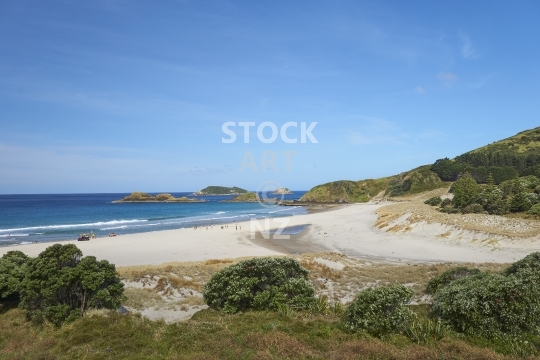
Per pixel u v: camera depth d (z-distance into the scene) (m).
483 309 10.63
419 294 17.05
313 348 9.38
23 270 15.95
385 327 10.59
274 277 14.53
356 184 147.62
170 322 12.64
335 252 35.16
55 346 10.11
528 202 45.97
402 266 26.53
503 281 11.38
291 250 37.41
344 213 79.56
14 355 9.62
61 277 13.77
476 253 32.22
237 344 9.45
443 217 45.97
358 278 21.98
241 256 32.94
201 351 9.22
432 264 28.02
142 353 9.28
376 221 56.81
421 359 8.52
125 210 111.12
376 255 33.84
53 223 71.62
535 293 10.84
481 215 45.12
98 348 9.74
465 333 10.58
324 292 18.95
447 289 12.73
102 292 14.33
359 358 8.57
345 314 12.04
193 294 18.80
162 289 19.44
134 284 20.39
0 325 12.92
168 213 99.00
